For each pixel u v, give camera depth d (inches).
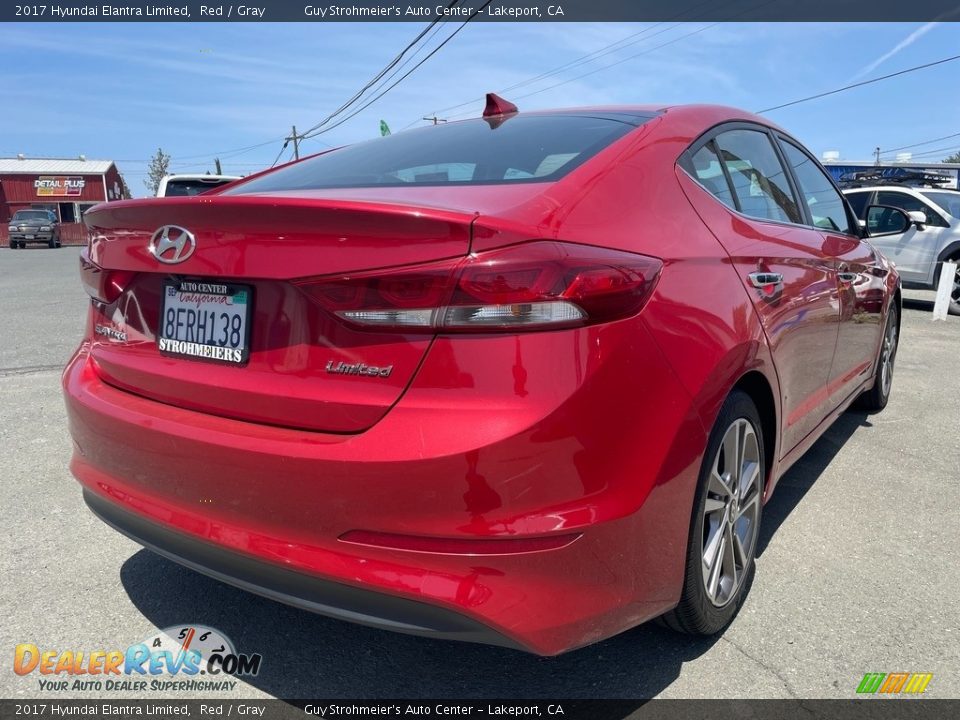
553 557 67.2
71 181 1905.8
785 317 104.1
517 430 64.7
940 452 165.2
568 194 77.9
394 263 67.2
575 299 66.7
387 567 67.8
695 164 99.6
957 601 103.9
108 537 122.4
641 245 77.8
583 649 93.0
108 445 87.1
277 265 72.5
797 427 118.8
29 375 231.0
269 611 102.0
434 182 90.8
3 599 103.6
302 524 70.9
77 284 540.7
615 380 69.1
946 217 412.8
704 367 79.0
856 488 144.4
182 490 79.1
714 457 85.4
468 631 67.2
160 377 84.3
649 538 74.4
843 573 111.4
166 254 81.0
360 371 69.5
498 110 122.0
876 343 170.9
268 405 74.7
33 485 143.0
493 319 65.2
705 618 90.5
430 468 65.2
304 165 116.3
